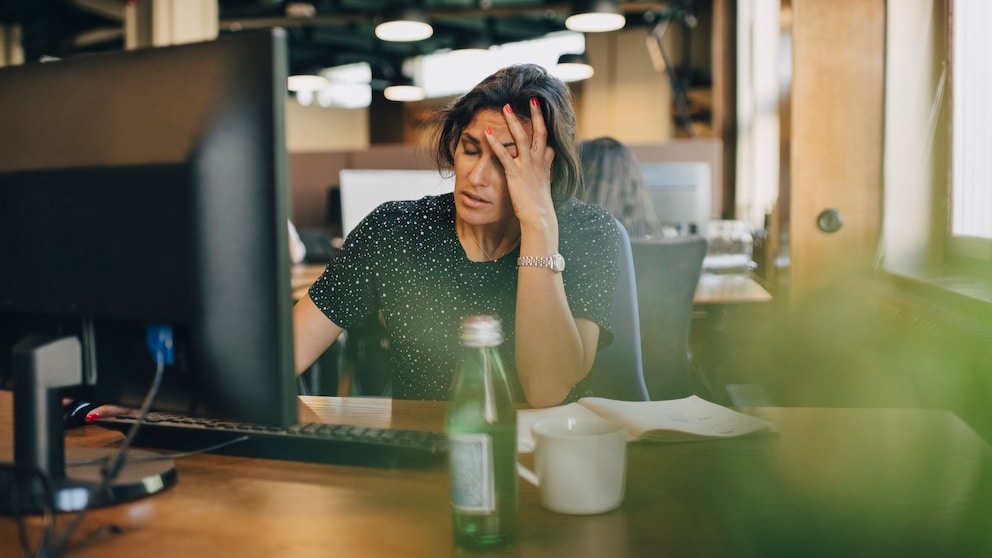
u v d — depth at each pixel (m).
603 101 9.75
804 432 1.19
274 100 0.81
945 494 0.93
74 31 9.08
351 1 9.79
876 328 2.36
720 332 3.34
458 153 1.37
